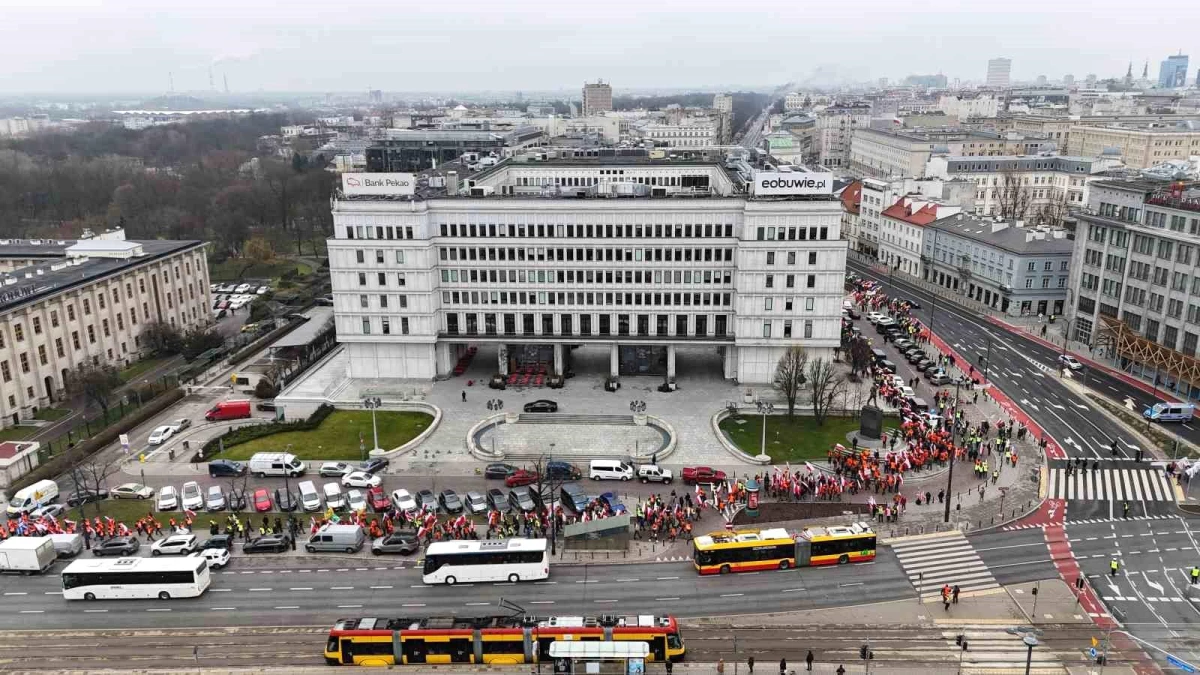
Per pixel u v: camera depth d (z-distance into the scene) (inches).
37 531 3496.6
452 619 2751.0
